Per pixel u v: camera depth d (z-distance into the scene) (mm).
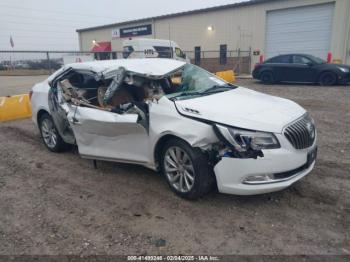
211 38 25078
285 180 3438
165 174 3975
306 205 3590
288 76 14617
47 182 4461
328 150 5285
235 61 23656
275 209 3535
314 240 2998
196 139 3436
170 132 3668
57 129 5359
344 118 7461
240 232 3158
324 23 19391
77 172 4766
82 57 18922
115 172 4699
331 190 3893
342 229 3143
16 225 3408
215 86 4738
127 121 4000
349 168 4527
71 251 2951
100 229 3279
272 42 21969
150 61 5000
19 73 18828
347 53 18781
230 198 3791
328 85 13633
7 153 5742
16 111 8617
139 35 31172
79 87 5312
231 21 23578
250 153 3281
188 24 26406
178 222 3355
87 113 4496
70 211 3654
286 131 3408
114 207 3705
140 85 4496
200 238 3084
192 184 3635
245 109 3686
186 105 3732
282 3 20719
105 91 4895
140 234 3174
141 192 4039
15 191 4223
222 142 3357
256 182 3342
